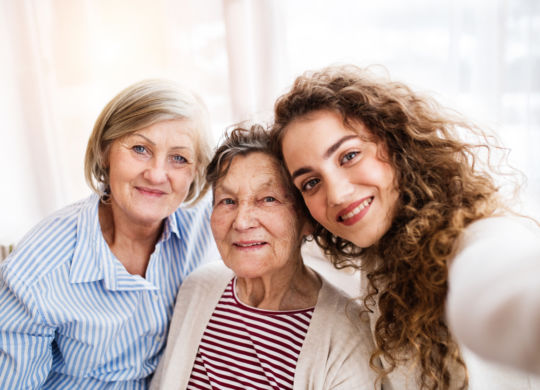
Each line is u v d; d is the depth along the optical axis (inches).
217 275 37.8
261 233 32.4
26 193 67.4
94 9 63.1
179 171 35.1
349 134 27.8
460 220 24.7
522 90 55.2
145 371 38.0
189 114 34.7
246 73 59.9
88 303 35.0
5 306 33.1
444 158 28.5
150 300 37.0
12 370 33.1
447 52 55.4
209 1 60.6
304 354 31.7
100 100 65.2
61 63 64.5
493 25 54.2
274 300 34.6
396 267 29.3
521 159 55.1
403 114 28.8
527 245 16.6
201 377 35.0
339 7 56.9
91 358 35.5
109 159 35.6
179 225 40.6
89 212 36.4
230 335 34.6
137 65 63.7
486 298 14.4
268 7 58.0
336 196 27.6
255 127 35.2
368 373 31.0
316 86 29.5
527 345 13.0
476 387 26.5
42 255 33.9
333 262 36.4
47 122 66.0
